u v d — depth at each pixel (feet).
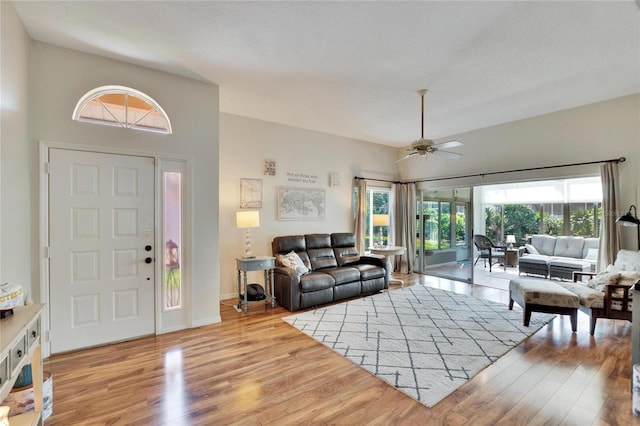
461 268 19.38
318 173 18.97
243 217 13.82
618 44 8.94
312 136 18.69
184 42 8.89
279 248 15.66
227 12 7.48
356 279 15.40
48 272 8.92
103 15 7.61
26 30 8.25
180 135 11.12
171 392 7.22
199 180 11.53
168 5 7.22
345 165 20.31
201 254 11.59
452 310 13.33
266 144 16.80
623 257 11.83
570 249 21.07
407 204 22.29
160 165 10.80
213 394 7.14
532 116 15.92
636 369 6.40
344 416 6.38
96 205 9.65
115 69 9.93
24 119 8.16
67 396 7.03
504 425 6.07
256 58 9.82
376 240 22.18
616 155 13.35
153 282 10.62
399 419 6.28
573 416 6.33
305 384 7.57
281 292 13.94
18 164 7.72
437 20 7.79
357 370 8.25
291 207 17.72
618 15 7.55
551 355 9.05
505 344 9.81
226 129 15.46
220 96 13.14
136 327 10.32
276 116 16.01
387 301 14.73
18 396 5.84
